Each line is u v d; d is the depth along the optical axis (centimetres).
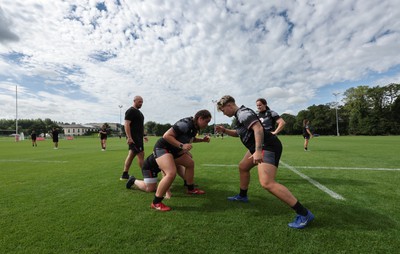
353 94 7425
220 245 215
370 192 386
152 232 242
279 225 259
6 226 260
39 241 225
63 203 340
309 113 8312
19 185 455
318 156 933
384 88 6850
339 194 375
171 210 308
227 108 312
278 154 278
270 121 493
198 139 397
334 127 7944
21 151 1391
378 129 6656
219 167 666
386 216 281
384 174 541
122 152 1263
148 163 388
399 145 1602
